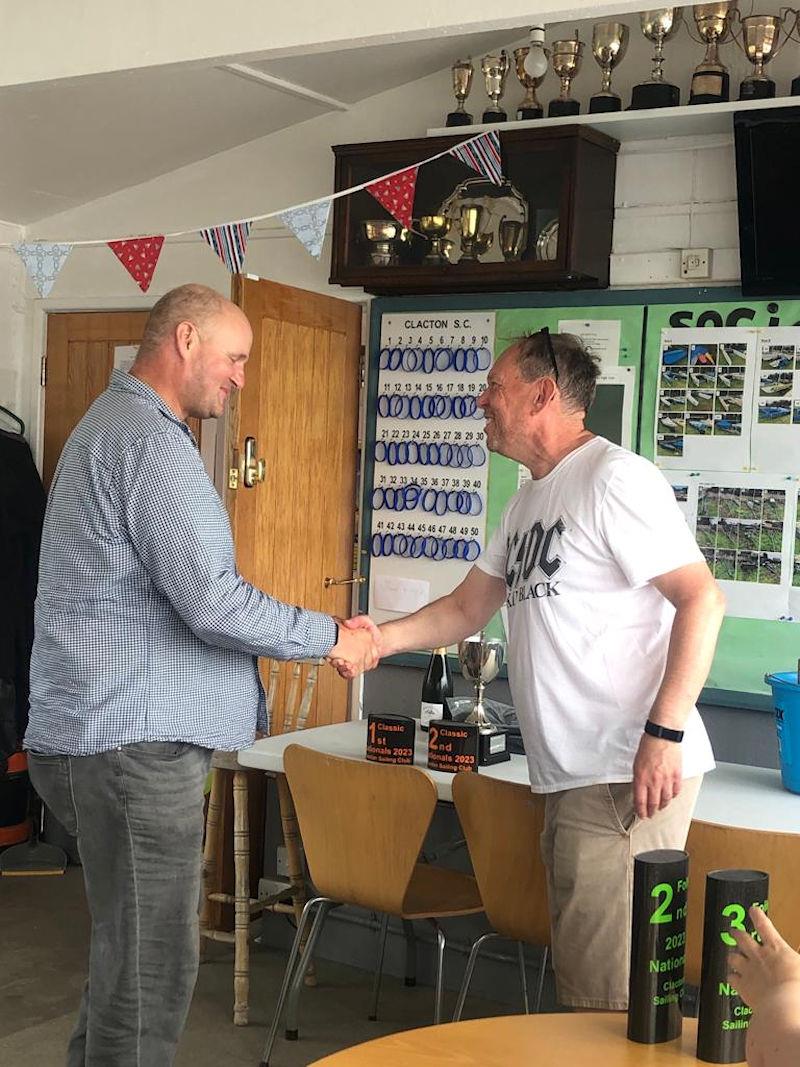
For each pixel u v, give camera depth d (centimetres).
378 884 326
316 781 331
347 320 462
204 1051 365
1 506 504
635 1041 174
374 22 279
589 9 257
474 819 303
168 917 268
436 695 400
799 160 357
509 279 399
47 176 496
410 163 414
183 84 423
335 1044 373
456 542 440
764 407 385
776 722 342
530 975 399
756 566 386
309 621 274
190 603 258
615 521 246
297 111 459
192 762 270
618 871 248
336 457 462
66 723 263
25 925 464
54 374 546
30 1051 360
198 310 274
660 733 238
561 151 387
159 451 259
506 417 267
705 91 378
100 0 314
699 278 393
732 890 166
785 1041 133
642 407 403
